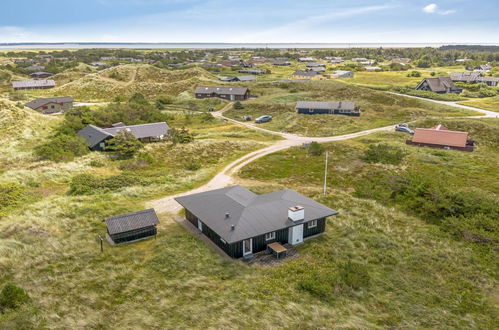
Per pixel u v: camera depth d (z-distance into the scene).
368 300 24.30
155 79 153.25
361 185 48.97
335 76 171.25
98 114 86.88
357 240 33.31
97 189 44.88
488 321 22.39
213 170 55.50
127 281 25.31
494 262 29.62
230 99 123.62
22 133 70.94
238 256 29.81
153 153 65.31
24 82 145.50
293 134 82.56
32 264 26.97
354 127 87.00
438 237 34.22
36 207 38.34
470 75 158.88
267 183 50.44
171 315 21.62
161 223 36.06
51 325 20.09
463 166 58.88
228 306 22.67
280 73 191.00
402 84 150.38
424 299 24.77
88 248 29.89
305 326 20.81
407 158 62.38
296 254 30.75
